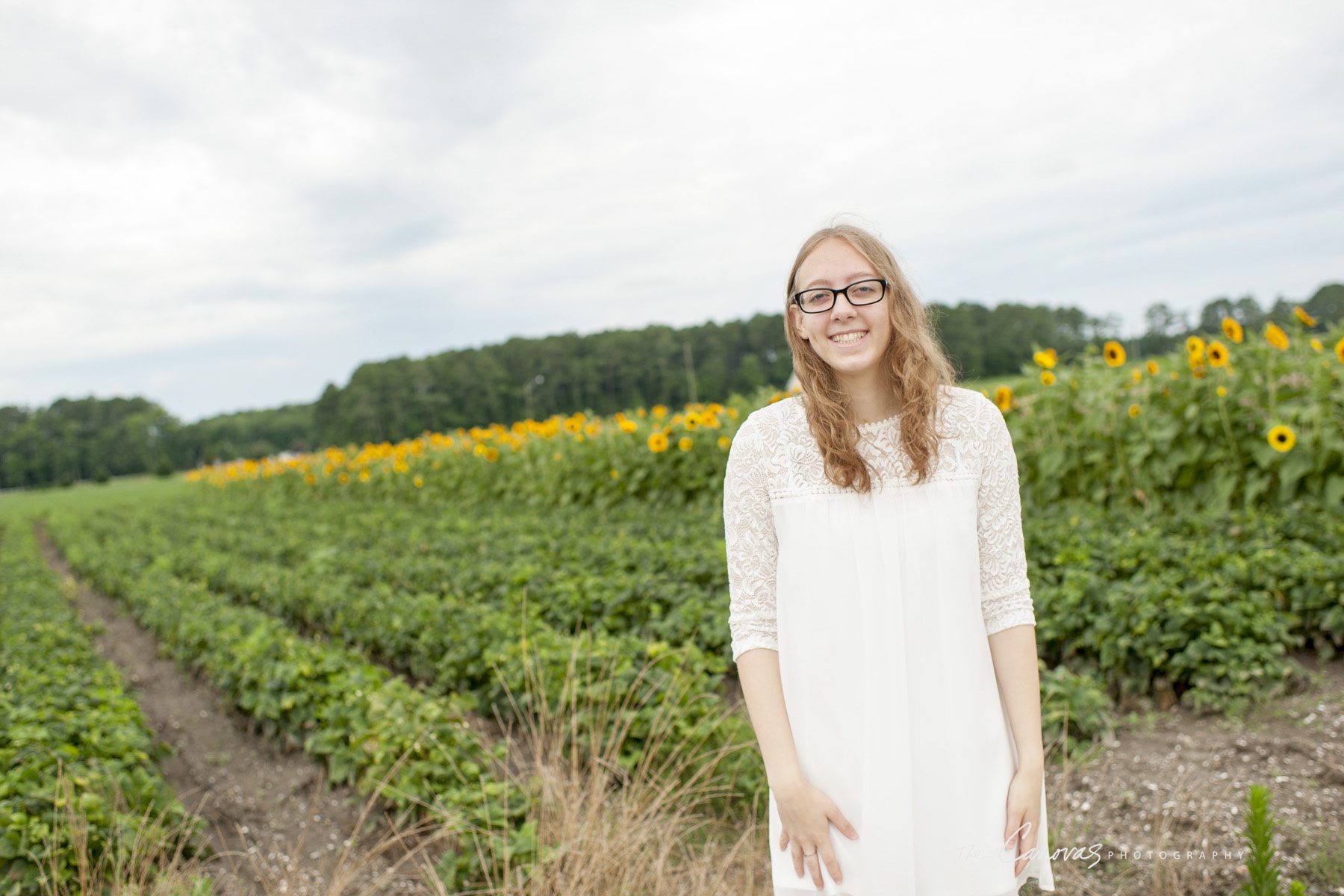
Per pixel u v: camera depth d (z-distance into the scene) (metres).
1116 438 6.73
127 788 3.76
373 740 4.00
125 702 4.75
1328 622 4.00
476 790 3.50
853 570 1.58
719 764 3.56
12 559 15.58
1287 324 6.38
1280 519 5.32
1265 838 1.86
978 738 1.57
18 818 3.24
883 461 1.61
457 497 14.57
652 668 4.15
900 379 1.63
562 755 3.83
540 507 12.09
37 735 3.94
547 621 5.62
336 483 18.75
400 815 3.55
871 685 1.56
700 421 9.96
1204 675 3.84
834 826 1.57
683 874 2.93
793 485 1.61
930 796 1.56
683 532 7.37
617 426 11.48
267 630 5.72
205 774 4.61
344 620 6.48
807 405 1.64
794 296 1.67
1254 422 5.96
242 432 101.69
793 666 1.61
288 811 4.04
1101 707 3.82
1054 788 3.35
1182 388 6.36
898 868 1.53
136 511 23.97
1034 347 7.46
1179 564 4.75
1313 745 3.27
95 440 99.62
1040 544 5.62
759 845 3.10
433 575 7.21
